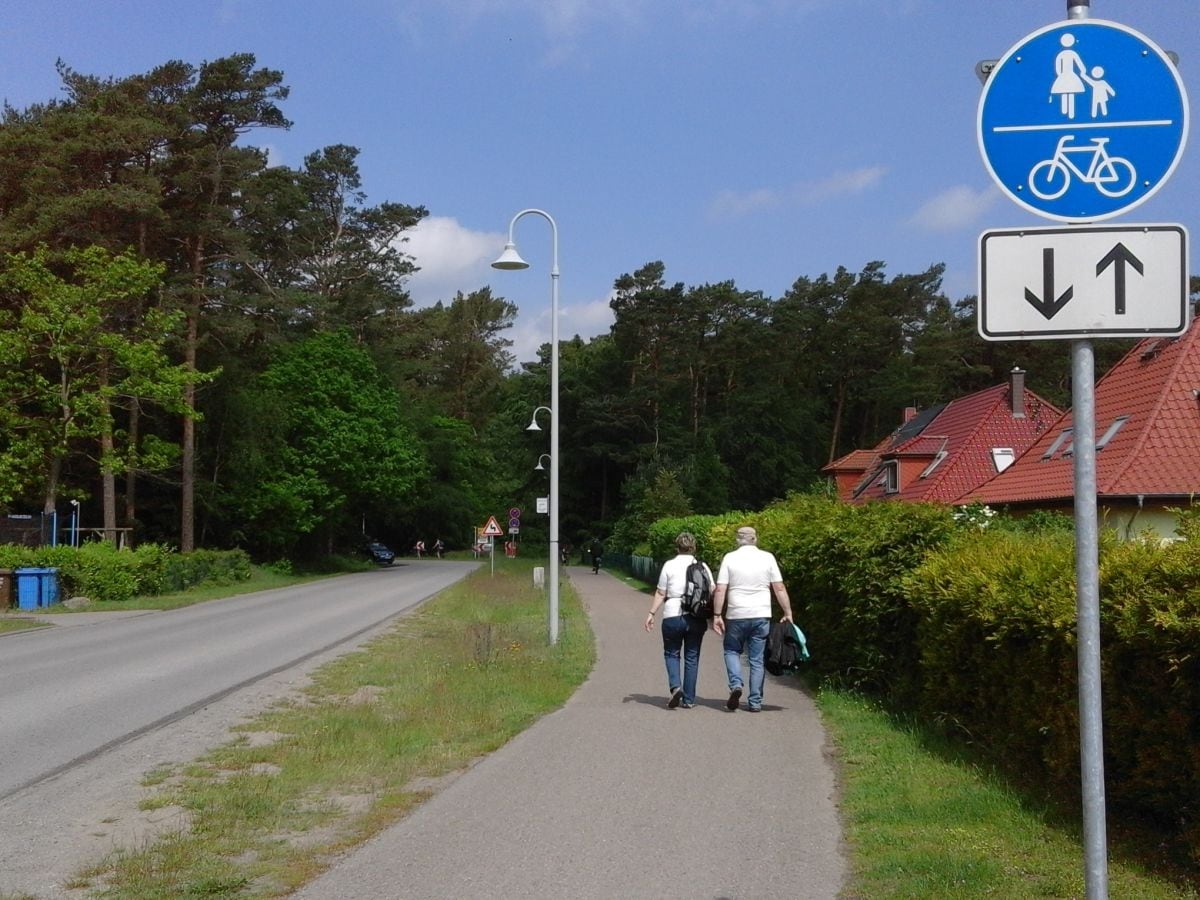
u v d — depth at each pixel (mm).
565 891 5305
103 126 34125
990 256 3266
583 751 8680
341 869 5688
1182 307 3152
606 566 63719
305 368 55219
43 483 34844
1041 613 6266
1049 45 3305
